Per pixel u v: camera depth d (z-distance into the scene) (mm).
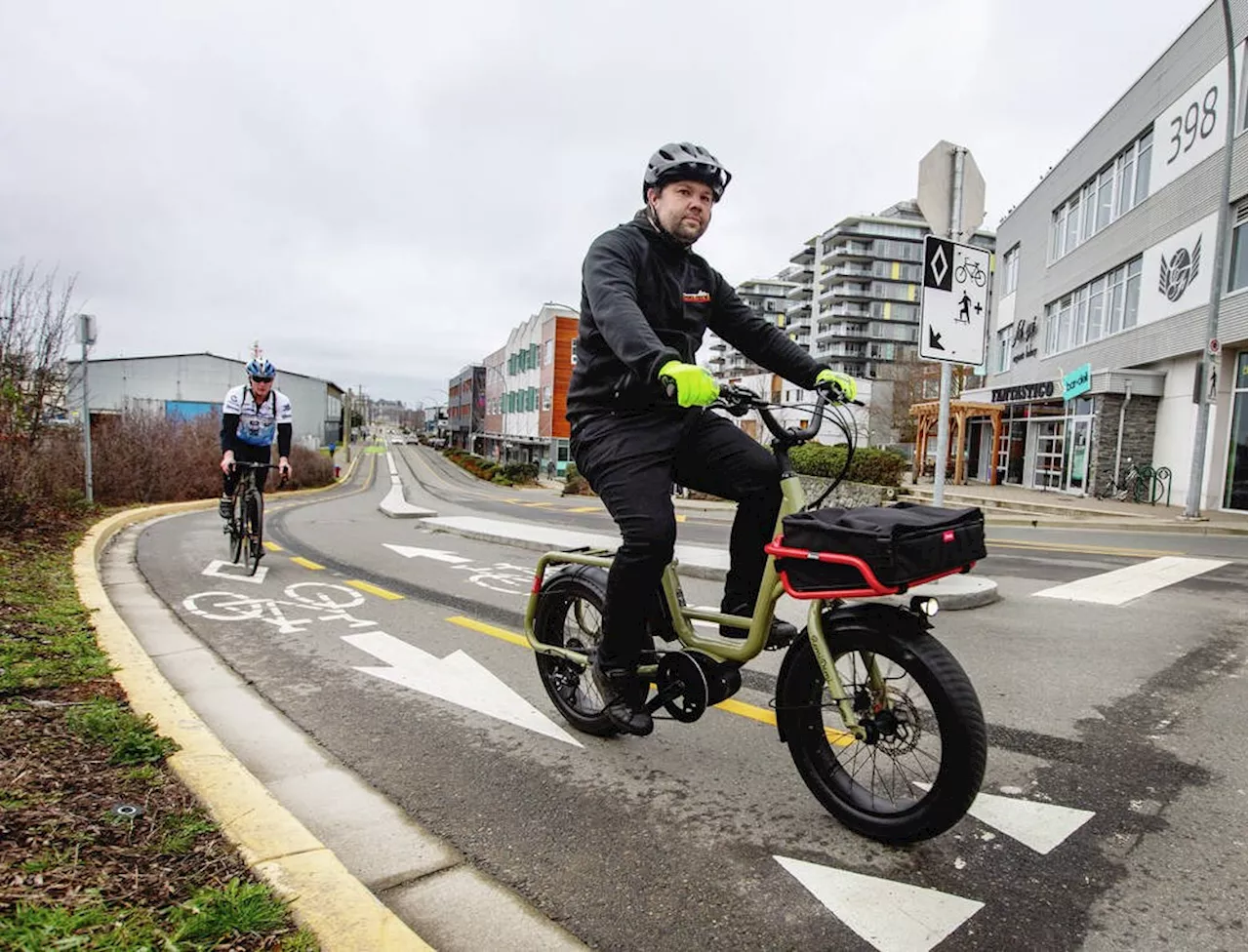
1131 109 20391
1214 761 3271
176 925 1841
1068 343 24859
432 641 5176
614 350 2564
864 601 2535
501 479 50844
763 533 2812
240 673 4422
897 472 17719
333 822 2701
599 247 2871
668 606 3027
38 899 1882
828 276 107125
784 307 140250
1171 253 18250
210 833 2338
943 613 6055
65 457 13688
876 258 103375
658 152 2920
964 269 6852
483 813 2793
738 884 2336
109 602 5457
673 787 3020
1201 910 2207
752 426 26266
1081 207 24078
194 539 10320
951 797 2320
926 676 2326
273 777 3064
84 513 11562
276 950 1812
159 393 60594
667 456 2881
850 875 2387
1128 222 20469
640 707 3086
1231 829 2689
